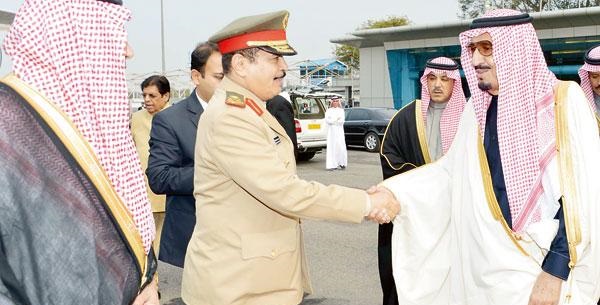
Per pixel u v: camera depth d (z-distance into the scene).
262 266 2.17
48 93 1.53
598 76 3.93
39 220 1.45
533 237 2.19
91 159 1.54
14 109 1.46
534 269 2.28
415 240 2.76
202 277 2.22
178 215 3.42
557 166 2.21
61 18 1.55
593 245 2.18
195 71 3.38
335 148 12.94
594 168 2.18
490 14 2.38
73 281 1.48
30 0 1.54
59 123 1.51
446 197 2.72
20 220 1.43
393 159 3.69
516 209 2.31
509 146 2.31
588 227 2.16
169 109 3.42
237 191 2.18
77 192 1.50
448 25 23.67
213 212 2.22
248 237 2.17
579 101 2.25
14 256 1.44
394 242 2.82
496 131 2.42
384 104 27.78
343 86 43.88
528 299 2.25
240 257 2.17
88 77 1.58
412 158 3.64
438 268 2.73
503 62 2.30
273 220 2.20
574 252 2.13
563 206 2.16
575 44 22.14
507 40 2.30
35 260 1.45
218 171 2.19
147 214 1.77
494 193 2.36
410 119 3.65
